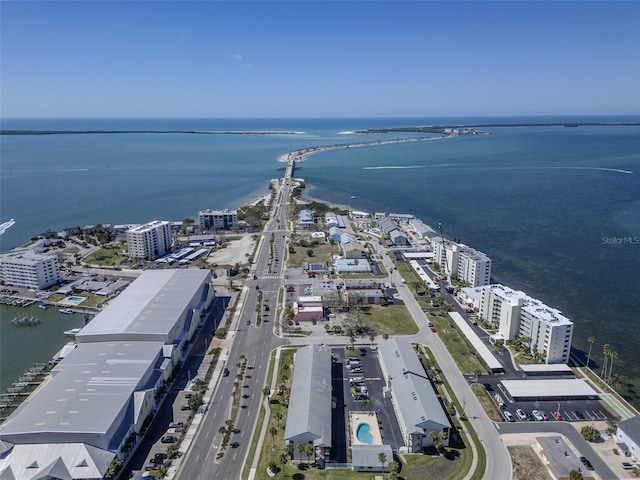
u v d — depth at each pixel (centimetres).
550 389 14225
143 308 17312
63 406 12031
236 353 16612
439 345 17138
